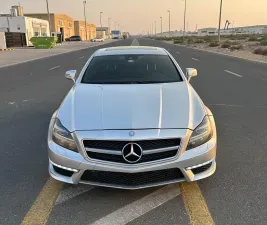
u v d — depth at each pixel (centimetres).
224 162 403
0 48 3741
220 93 880
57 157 306
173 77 428
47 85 1078
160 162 289
